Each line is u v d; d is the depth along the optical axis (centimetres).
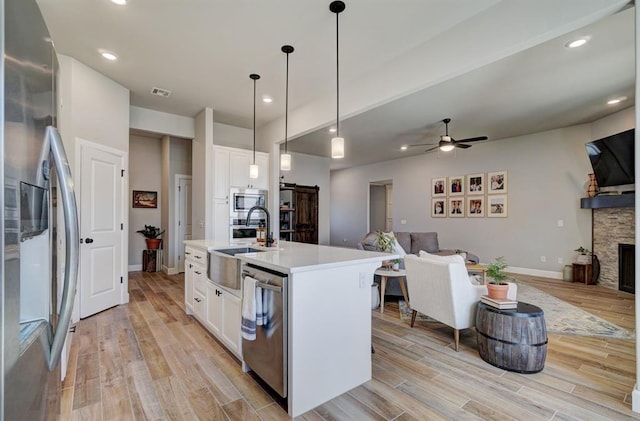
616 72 351
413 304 329
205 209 484
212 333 298
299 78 383
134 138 644
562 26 212
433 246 630
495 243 666
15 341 75
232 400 201
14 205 75
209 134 488
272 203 545
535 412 190
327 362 203
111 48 318
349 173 1011
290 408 186
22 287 98
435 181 779
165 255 633
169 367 242
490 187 675
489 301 261
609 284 506
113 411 189
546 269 594
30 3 88
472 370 241
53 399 108
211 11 261
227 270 252
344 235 1027
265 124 568
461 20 269
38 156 94
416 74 309
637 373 193
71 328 274
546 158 593
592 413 190
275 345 197
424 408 194
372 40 300
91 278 360
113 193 394
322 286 201
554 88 394
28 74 86
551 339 301
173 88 414
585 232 549
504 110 475
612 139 456
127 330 317
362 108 369
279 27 282
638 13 185
